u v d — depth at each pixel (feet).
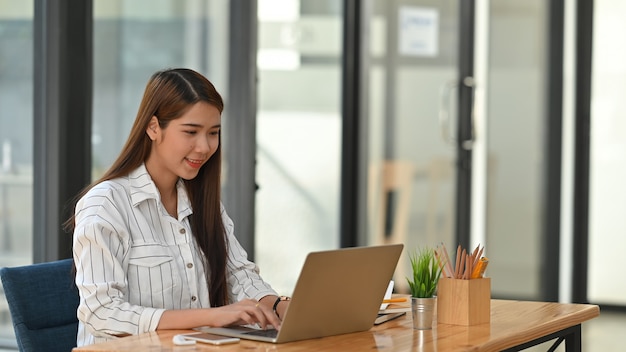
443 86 22.57
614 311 26.63
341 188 20.65
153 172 10.07
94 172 15.48
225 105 17.74
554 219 24.35
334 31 20.45
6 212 15.37
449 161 22.75
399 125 22.04
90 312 9.14
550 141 24.29
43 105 15.02
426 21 22.29
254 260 18.02
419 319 9.15
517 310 10.34
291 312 8.34
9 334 16.05
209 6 17.43
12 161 15.29
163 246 9.95
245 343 8.39
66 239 14.44
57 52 14.21
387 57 21.80
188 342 8.27
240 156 17.75
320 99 20.21
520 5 23.89
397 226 22.06
